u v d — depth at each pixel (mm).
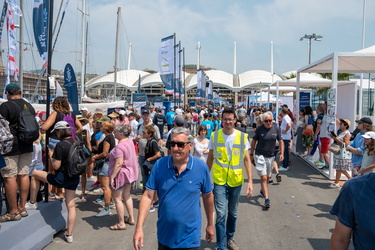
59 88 12219
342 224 1963
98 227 5605
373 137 4953
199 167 3088
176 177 3018
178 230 2938
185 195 2982
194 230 2982
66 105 5559
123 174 5434
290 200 7133
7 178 4383
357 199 1896
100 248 4746
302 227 5551
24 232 4434
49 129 5449
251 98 39594
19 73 13438
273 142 6656
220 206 4418
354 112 12867
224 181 4492
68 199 4918
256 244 4852
